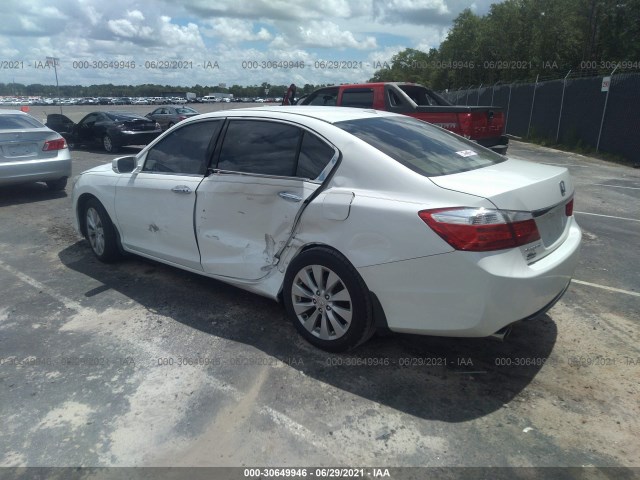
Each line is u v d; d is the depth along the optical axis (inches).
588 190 367.2
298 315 139.9
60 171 345.4
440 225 109.8
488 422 109.3
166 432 107.1
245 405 115.6
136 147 689.6
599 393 118.7
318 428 108.0
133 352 138.6
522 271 110.8
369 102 385.1
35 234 254.1
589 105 621.0
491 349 138.5
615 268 198.2
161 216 172.4
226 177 152.3
